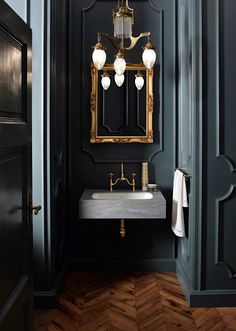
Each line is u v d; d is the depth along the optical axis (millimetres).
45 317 2170
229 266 2324
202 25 2246
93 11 2861
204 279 2328
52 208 2307
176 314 2215
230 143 2289
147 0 2861
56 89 2455
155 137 2902
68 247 2930
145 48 2543
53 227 2336
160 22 2855
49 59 2221
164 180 2914
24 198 1357
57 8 2492
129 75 2846
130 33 2529
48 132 2242
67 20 2840
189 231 2441
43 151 2238
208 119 2279
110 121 2857
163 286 2639
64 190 2824
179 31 2797
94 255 2939
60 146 2650
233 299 2312
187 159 2496
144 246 2949
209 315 2205
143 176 2842
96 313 2223
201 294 2303
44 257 2279
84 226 2934
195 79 2268
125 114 2854
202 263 2318
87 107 2881
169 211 2932
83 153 2906
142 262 2936
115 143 2902
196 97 2275
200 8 2236
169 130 2902
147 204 2529
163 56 2863
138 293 2518
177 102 2875
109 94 2852
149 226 2938
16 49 1255
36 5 2203
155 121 2896
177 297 2455
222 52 2262
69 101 2861
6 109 1147
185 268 2582
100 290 2568
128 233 2938
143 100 2852
